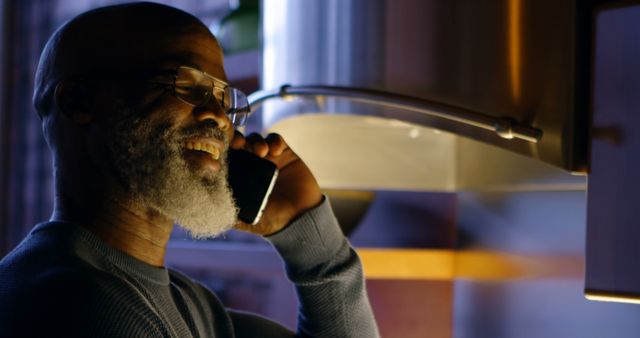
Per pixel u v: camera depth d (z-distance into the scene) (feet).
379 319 7.23
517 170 5.46
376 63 4.75
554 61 4.36
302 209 4.62
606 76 4.18
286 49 5.26
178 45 3.79
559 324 5.20
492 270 6.11
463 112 4.46
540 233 5.44
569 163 4.33
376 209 7.41
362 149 6.17
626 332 4.62
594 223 4.22
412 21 4.66
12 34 10.23
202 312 4.21
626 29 4.09
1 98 10.14
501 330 5.96
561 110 4.35
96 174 3.66
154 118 3.64
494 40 4.45
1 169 10.13
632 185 4.06
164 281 3.79
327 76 4.96
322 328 4.71
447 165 6.41
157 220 3.76
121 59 3.70
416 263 6.45
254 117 8.21
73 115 3.67
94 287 3.18
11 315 3.08
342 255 4.71
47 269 3.26
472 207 6.44
